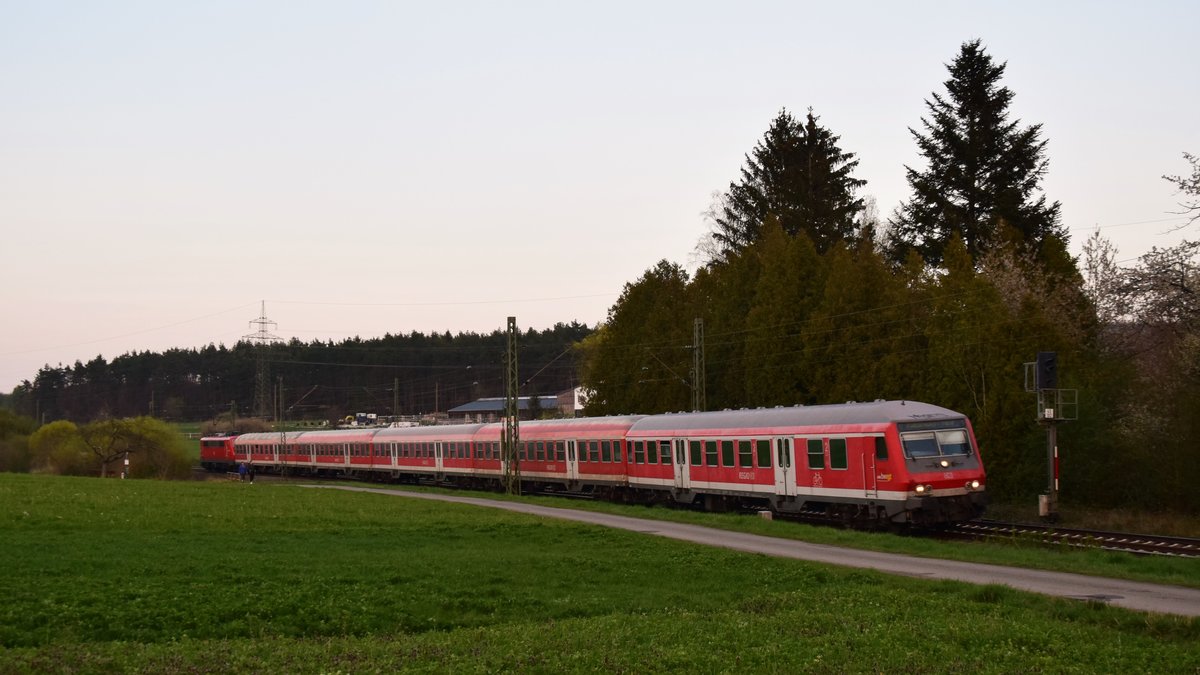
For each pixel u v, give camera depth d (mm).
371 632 20375
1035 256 58625
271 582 24453
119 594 22281
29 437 105375
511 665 16203
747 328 63750
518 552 31797
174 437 103562
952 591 23188
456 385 179375
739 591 24719
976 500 37188
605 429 57750
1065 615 19891
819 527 37312
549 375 181875
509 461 64375
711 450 47625
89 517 40469
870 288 58125
